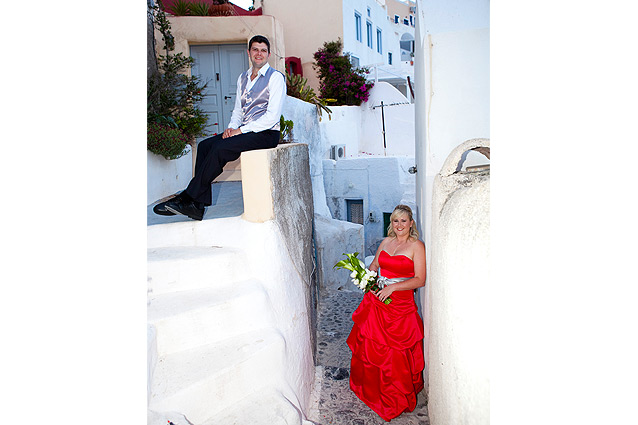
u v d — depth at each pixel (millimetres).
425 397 3600
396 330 3389
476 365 1826
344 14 14508
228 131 3582
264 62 3789
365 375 3451
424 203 3643
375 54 18141
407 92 17453
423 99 3527
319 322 5281
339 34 14461
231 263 3006
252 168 3119
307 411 3307
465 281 1952
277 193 3305
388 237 3820
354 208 13297
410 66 18953
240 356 2510
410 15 23484
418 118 4605
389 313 3447
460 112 3330
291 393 2709
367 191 12844
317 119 9562
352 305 5930
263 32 7289
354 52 15680
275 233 3123
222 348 2602
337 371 4023
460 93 3322
